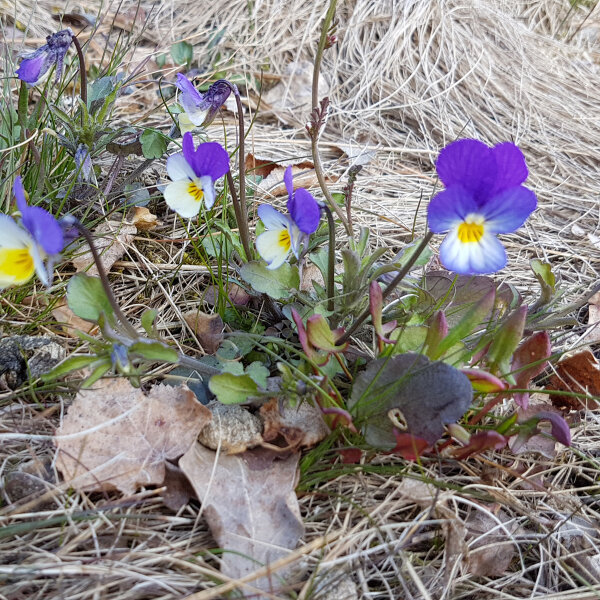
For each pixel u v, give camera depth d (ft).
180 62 0.80
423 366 0.37
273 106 0.79
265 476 0.38
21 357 0.43
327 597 0.33
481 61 0.86
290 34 0.87
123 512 0.36
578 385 0.45
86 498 0.36
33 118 0.53
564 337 0.52
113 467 0.37
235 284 0.51
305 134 0.76
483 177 0.34
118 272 0.53
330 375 0.41
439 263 0.56
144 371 0.42
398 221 0.64
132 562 0.34
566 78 0.89
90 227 0.53
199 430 0.39
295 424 0.39
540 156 0.77
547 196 0.71
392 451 0.39
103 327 0.35
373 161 0.73
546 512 0.41
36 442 0.39
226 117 0.76
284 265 0.44
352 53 0.86
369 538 0.37
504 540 0.38
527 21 0.99
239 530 0.35
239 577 0.33
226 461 0.39
